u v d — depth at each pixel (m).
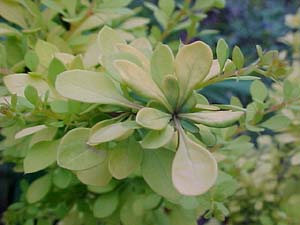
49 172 0.16
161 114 0.10
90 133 0.10
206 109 0.11
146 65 0.11
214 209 0.14
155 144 0.10
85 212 0.16
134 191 0.15
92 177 0.11
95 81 0.11
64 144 0.11
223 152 0.17
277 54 0.12
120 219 0.15
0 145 0.15
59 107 0.12
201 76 0.10
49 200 0.16
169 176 0.11
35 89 0.11
